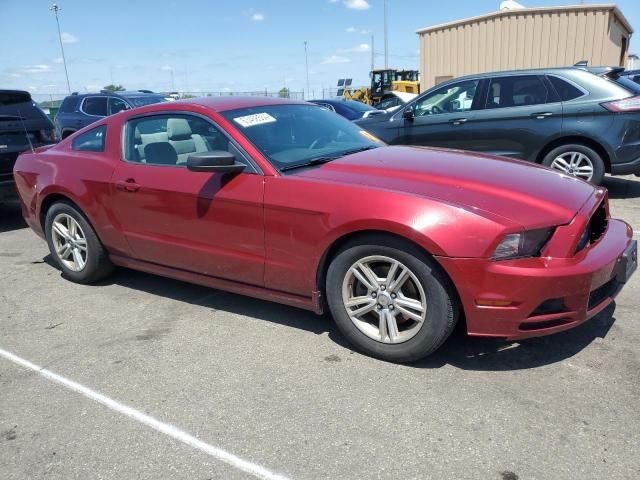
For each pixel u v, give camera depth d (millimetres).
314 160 3715
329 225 3188
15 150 7039
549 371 3102
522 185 3225
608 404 2771
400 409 2812
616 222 3611
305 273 3404
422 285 3021
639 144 6672
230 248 3699
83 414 2908
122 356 3514
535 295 2822
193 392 3061
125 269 5254
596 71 6871
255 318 3996
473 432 2605
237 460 2498
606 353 3264
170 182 3916
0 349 3697
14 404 3031
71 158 4699
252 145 3652
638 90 6707
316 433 2658
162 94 13141
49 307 4398
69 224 4805
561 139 7047
